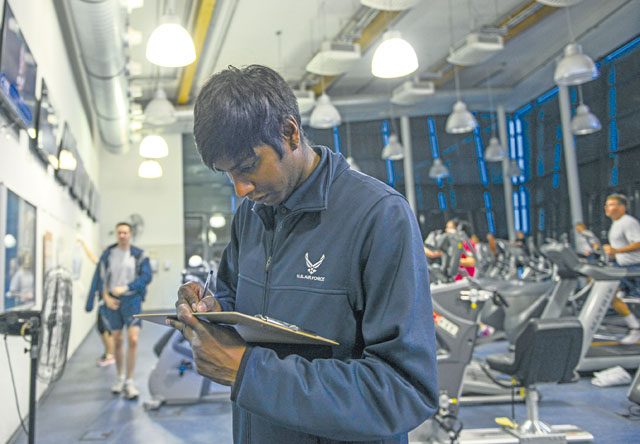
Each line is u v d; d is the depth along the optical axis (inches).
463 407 157.5
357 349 36.8
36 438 136.6
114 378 206.2
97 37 215.5
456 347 124.9
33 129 154.6
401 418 31.6
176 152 510.0
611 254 226.8
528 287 213.0
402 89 384.5
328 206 38.1
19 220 138.3
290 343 36.4
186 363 165.8
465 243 230.5
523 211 523.5
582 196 435.2
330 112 333.1
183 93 438.0
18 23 142.3
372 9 311.9
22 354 144.7
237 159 33.4
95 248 422.0
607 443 122.0
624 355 186.5
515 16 336.8
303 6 313.0
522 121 523.5
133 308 180.1
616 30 363.9
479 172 535.8
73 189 247.3
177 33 175.5
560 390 171.3
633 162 384.2
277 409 31.8
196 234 512.1
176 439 135.3
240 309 42.2
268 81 34.2
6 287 123.3
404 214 35.9
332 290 36.7
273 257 40.3
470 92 472.1
